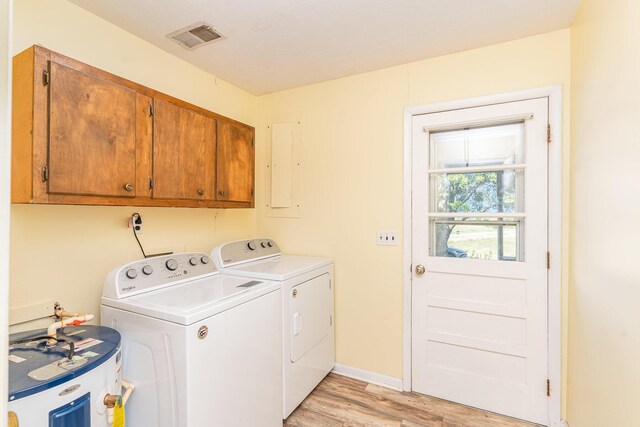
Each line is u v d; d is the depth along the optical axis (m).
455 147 2.14
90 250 1.65
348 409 2.03
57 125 1.22
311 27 1.80
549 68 1.85
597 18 1.37
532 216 1.91
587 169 1.50
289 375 1.89
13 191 1.23
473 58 2.05
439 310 2.16
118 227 1.78
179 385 1.26
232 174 2.14
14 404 0.93
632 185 1.03
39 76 1.17
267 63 2.23
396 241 2.29
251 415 1.58
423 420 1.92
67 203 1.25
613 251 1.18
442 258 2.15
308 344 2.10
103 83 1.38
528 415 1.91
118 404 1.22
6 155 0.45
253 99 2.80
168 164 1.68
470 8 1.64
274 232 2.77
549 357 1.86
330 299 2.42
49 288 1.48
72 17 1.57
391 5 1.61
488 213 2.03
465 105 2.07
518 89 1.92
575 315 1.67
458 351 2.10
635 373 1.00
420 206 2.21
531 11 1.66
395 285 2.29
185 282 1.78
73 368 1.07
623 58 1.10
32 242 1.43
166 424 1.31
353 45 2.00
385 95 2.32
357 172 2.42
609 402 1.21
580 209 1.60
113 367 1.23
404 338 2.25
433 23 1.77
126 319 1.42
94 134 1.34
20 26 1.39
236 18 1.71
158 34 1.86
